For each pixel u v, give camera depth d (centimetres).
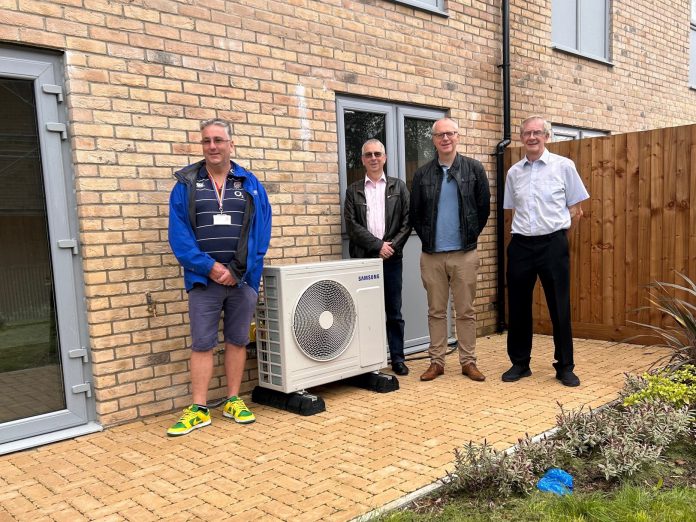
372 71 514
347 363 436
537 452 285
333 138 489
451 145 451
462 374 489
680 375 367
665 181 555
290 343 400
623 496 252
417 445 326
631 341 585
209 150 361
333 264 425
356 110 515
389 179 481
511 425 354
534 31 675
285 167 456
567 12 738
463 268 464
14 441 342
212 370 384
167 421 383
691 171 538
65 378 360
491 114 636
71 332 362
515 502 254
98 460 320
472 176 458
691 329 413
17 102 343
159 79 386
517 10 654
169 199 377
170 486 283
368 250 469
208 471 300
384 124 541
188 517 250
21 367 350
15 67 336
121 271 373
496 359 538
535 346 594
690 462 295
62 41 345
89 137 357
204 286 369
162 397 395
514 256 461
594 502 244
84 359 367
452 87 589
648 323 573
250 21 430
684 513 235
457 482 262
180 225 358
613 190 589
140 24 376
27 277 350
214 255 367
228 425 375
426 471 290
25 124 346
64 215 357
